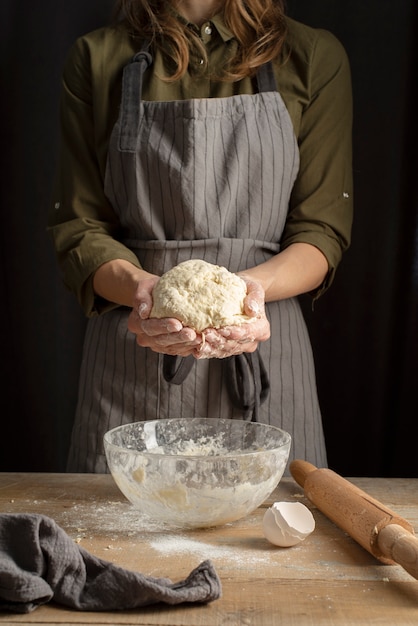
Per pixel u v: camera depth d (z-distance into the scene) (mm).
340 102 1842
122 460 1213
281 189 1771
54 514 1305
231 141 1720
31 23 2232
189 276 1434
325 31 1896
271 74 1771
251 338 1402
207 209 1721
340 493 1231
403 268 2232
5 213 2318
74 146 1869
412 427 2244
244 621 947
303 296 2318
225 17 1775
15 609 969
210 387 1684
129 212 1779
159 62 1784
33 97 2266
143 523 1267
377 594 1016
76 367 2367
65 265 1772
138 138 1736
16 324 2363
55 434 2387
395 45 2166
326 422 2352
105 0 2229
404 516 1300
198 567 1018
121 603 970
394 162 2209
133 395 1713
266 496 1248
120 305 1769
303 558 1128
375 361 2293
